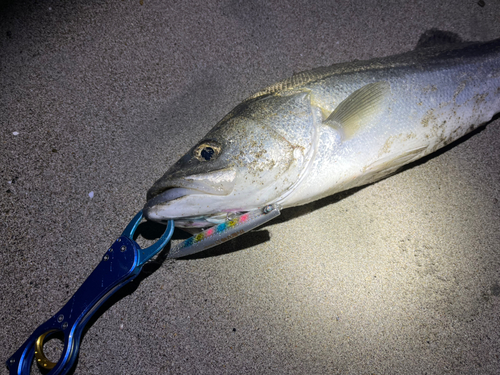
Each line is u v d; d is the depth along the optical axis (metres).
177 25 0.47
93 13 0.46
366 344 0.36
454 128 0.40
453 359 0.36
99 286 0.34
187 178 0.33
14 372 0.32
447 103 0.40
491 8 0.50
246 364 0.35
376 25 0.49
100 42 0.45
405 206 0.40
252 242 0.39
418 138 0.39
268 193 0.35
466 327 0.37
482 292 0.38
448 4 0.50
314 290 0.37
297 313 0.37
